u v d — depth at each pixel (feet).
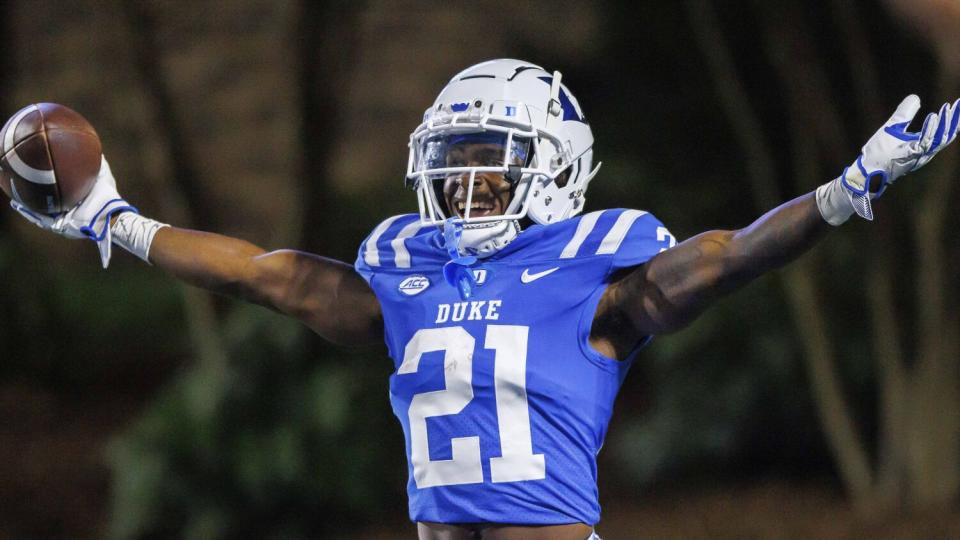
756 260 31.73
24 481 105.40
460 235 34.81
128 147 137.90
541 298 33.96
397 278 36.42
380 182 131.64
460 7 143.23
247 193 141.79
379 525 90.58
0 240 133.49
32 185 38.93
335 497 90.22
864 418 91.25
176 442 88.94
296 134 95.50
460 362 33.73
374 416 92.84
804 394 93.09
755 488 92.89
